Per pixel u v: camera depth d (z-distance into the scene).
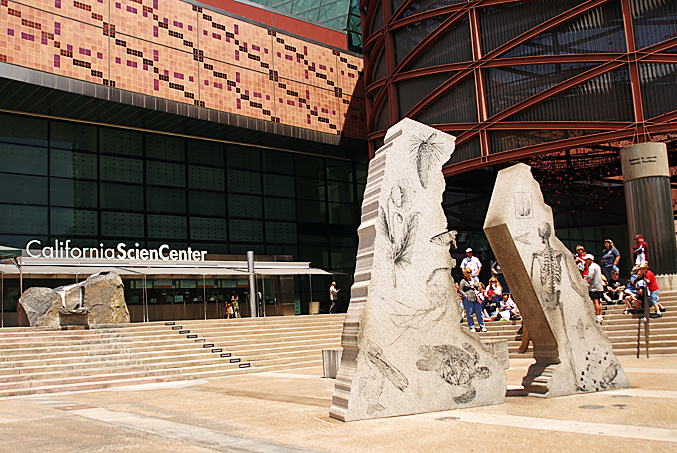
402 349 6.45
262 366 16.81
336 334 21.12
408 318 6.55
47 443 5.35
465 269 15.84
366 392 6.14
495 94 23.62
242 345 18.30
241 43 31.30
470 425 5.45
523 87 22.89
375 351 6.29
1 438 5.78
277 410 7.25
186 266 28.83
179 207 31.69
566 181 34.62
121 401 9.48
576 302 7.78
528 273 7.46
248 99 31.09
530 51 22.77
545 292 7.54
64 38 25.16
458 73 24.69
